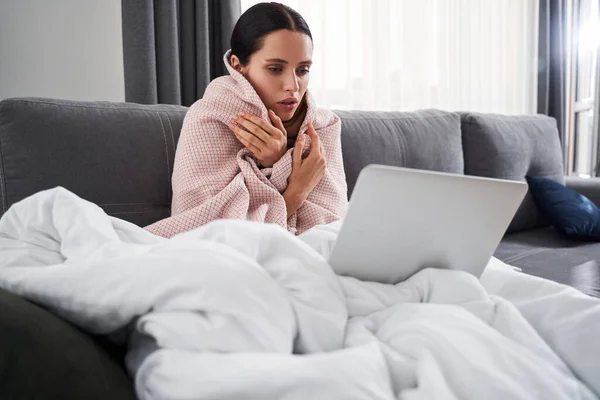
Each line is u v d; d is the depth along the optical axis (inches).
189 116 50.4
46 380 20.1
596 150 121.0
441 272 30.0
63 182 47.4
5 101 46.9
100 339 27.1
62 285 24.5
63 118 48.6
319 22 95.2
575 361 27.2
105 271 24.2
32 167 46.4
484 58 117.1
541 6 121.6
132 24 74.4
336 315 25.7
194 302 22.4
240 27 50.9
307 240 35.4
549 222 80.9
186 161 47.8
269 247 27.2
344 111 70.9
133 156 51.1
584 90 130.6
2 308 21.2
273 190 47.4
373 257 29.1
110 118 51.3
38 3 79.4
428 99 109.3
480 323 25.2
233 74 50.7
